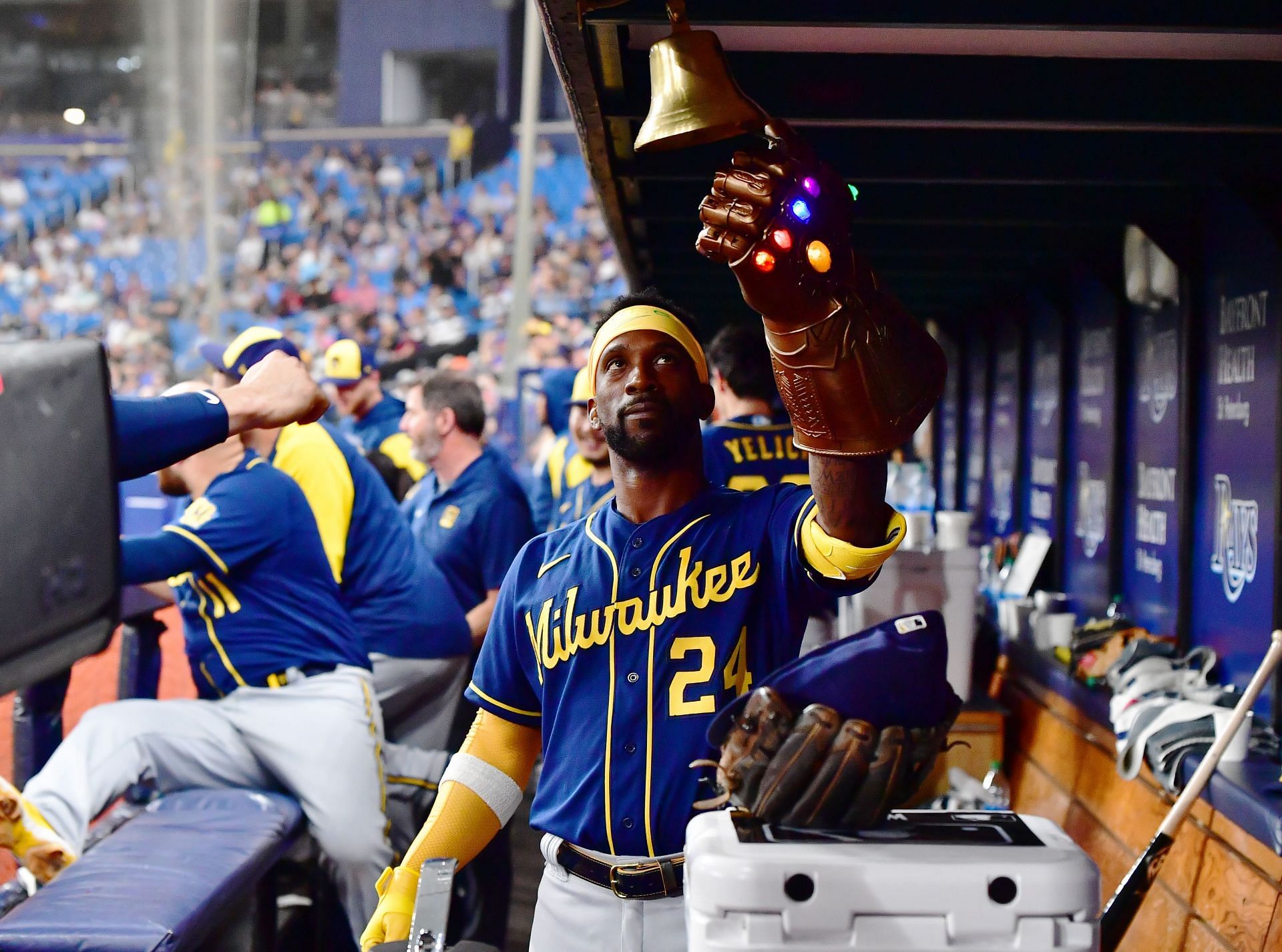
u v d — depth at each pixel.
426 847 1.81
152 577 3.03
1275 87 2.47
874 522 1.46
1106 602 4.42
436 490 4.50
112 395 1.04
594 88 2.17
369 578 3.90
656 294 1.82
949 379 7.25
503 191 22.42
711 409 1.82
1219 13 1.90
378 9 23.69
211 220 23.28
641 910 1.68
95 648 1.03
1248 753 2.77
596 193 3.07
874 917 1.17
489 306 21.28
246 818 2.98
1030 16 1.92
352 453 3.93
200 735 3.17
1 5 25.30
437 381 4.30
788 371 1.34
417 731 4.07
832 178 1.28
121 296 22.61
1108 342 4.45
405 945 1.50
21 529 0.94
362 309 21.80
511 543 4.28
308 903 3.82
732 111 1.29
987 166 2.98
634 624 1.72
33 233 23.62
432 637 3.95
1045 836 1.25
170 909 2.37
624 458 1.76
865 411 1.33
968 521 3.72
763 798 1.25
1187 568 3.62
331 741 3.19
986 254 4.65
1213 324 3.50
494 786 1.87
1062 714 3.99
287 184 23.23
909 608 3.47
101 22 25.50
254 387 1.57
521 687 1.88
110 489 1.03
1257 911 2.40
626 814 1.67
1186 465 3.63
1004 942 1.17
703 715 1.67
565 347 19.38
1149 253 3.92
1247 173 3.01
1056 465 5.06
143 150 24.45
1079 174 2.98
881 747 1.24
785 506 1.72
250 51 25.45
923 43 2.41
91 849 2.78
